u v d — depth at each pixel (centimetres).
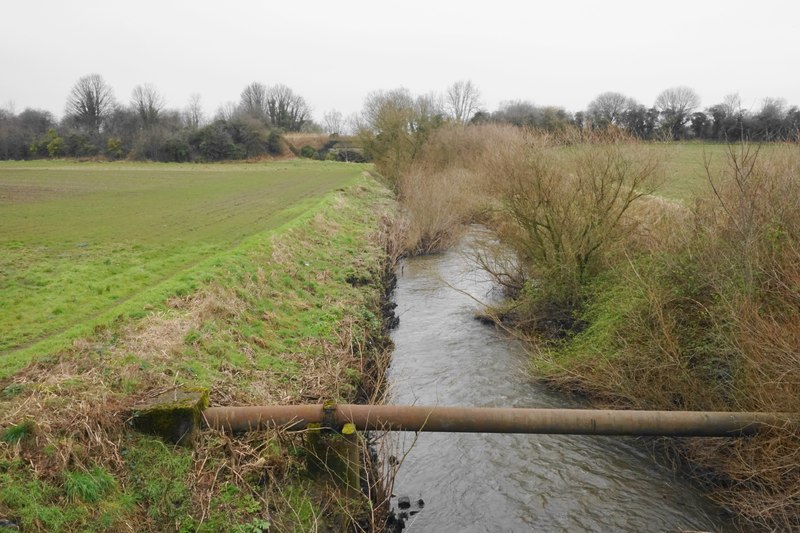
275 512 629
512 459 890
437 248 2367
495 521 751
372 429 716
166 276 1282
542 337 1338
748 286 838
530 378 1177
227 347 933
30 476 525
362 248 2025
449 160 3584
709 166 1118
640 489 810
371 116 4184
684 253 1006
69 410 616
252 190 3675
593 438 946
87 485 539
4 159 7356
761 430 719
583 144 1320
